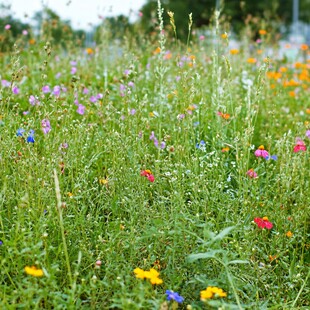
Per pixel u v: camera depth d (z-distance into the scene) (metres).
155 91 5.54
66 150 3.95
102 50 7.37
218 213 3.74
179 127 4.30
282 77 8.05
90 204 3.85
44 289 2.86
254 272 3.51
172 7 27.31
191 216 3.53
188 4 27.89
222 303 2.99
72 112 4.94
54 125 4.57
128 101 4.55
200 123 4.94
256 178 4.01
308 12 32.31
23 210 3.31
